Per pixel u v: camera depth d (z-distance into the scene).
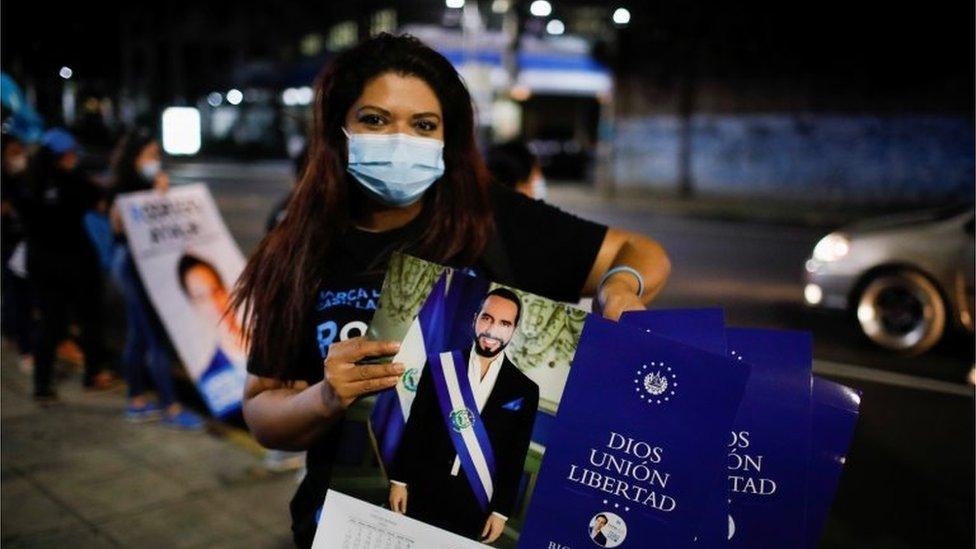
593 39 23.05
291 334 1.48
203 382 4.63
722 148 21.08
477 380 1.25
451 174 1.54
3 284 5.98
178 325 4.62
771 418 1.18
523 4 21.14
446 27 24.58
